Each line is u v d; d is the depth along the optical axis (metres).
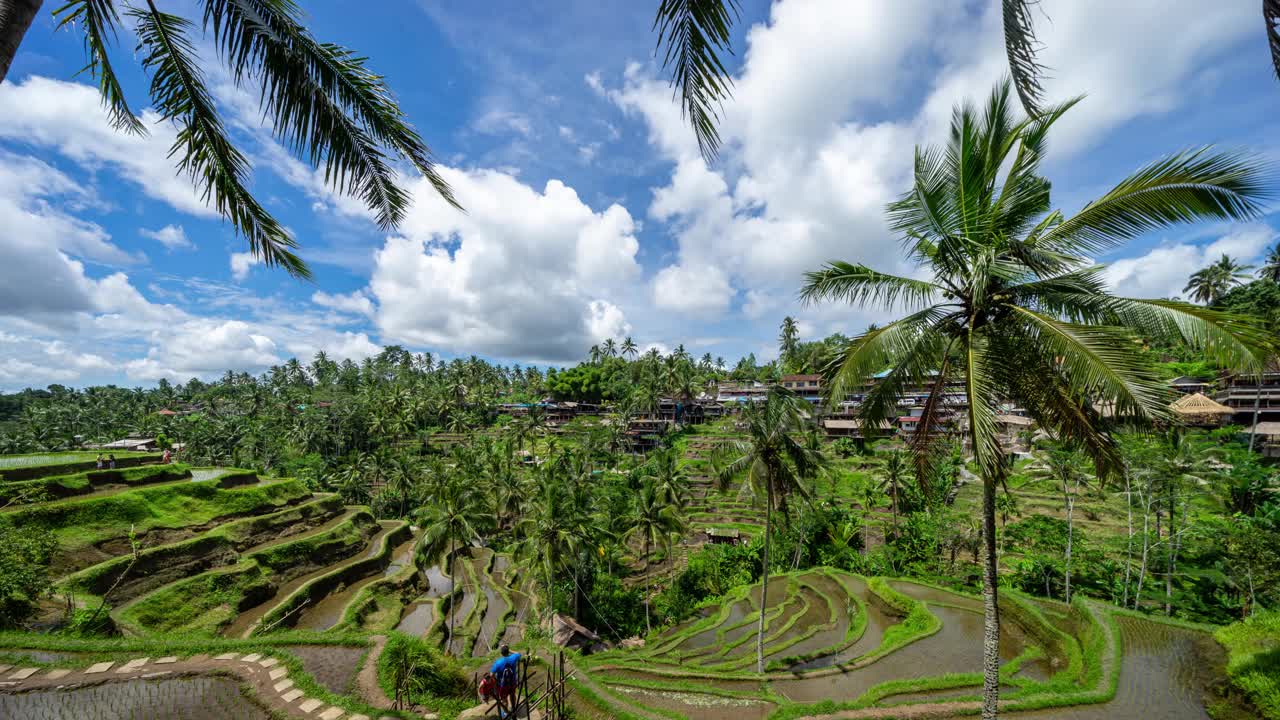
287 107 5.89
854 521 46.31
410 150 6.43
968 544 40.41
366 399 107.81
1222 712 15.14
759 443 24.52
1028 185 9.59
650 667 24.67
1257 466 33.53
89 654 11.23
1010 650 23.77
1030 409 10.20
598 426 102.25
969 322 10.13
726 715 19.12
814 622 31.38
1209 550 29.12
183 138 5.97
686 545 54.41
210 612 35.25
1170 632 20.03
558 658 17.50
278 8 5.52
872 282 10.84
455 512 36.84
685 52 4.71
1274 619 17.77
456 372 126.62
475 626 37.19
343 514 55.91
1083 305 9.09
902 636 25.97
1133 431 8.27
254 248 6.73
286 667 11.12
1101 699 16.05
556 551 35.12
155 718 9.17
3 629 17.30
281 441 94.12
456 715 10.16
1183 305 7.70
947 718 16.44
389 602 41.47
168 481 45.91
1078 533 35.19
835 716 17.06
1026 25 4.96
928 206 9.85
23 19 4.04
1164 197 8.02
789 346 121.38
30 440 88.12
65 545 34.12
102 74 5.50
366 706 10.02
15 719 8.99
